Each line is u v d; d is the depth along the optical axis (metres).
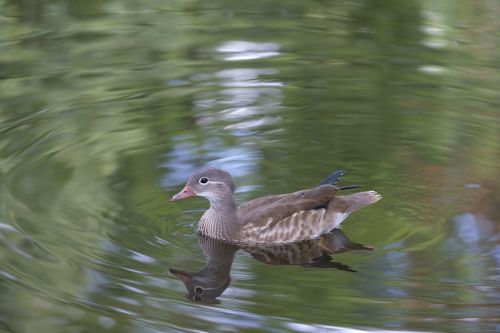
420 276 12.38
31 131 16.75
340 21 22.61
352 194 14.44
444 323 11.20
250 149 16.41
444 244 13.26
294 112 17.81
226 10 23.42
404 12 23.00
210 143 16.55
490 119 17.34
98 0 24.02
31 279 12.08
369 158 16.06
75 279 12.10
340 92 18.67
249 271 12.83
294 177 15.50
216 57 20.45
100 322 11.21
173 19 22.80
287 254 13.60
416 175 15.44
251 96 18.50
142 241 13.31
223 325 11.16
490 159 15.91
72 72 19.62
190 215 14.43
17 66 19.94
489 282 12.15
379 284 12.19
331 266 12.86
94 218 13.81
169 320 11.29
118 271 12.37
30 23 22.50
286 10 23.44
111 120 17.34
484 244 13.21
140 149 16.22
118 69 19.80
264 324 11.21
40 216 13.73
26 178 14.97
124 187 14.84
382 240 13.52
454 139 16.61
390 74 19.45
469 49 20.70
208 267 12.83
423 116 17.56
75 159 15.73
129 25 22.39
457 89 18.64
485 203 14.44
